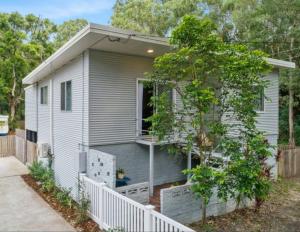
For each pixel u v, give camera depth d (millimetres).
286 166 10320
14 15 23000
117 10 24859
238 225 5801
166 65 5461
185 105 5461
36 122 12516
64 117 8875
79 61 7781
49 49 23438
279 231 5547
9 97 21578
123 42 6672
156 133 5758
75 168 7758
